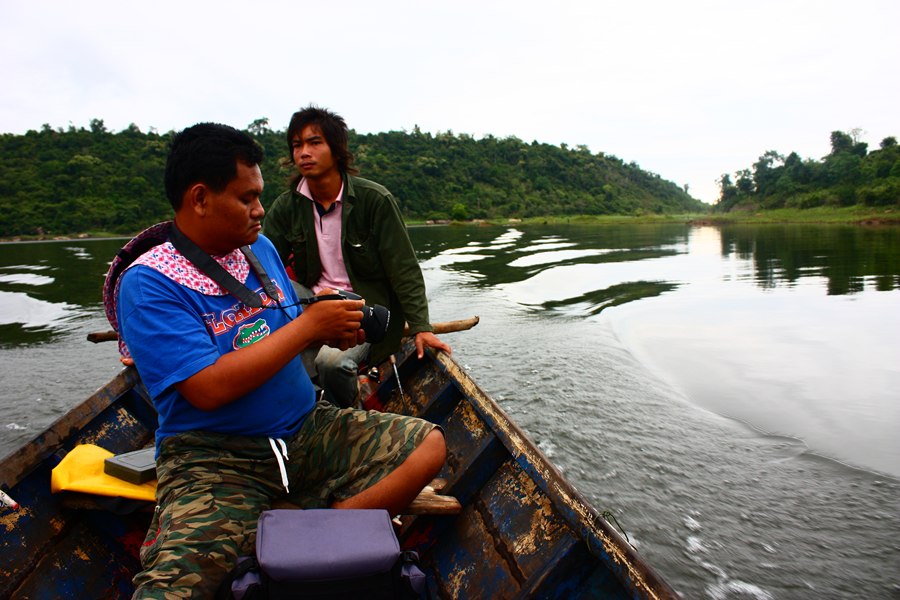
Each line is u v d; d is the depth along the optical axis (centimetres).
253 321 215
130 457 246
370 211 380
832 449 554
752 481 503
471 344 945
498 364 835
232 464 208
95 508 237
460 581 241
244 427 211
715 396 696
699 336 960
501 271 1947
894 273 1516
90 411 305
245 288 213
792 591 372
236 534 192
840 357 820
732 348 885
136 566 255
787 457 545
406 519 283
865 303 1145
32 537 231
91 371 894
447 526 272
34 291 1761
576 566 201
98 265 2559
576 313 1183
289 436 223
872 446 558
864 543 416
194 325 197
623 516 454
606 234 4562
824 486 491
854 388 705
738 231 4528
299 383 231
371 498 218
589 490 491
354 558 169
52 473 241
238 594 166
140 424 351
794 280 1477
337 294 217
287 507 219
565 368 810
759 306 1167
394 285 390
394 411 402
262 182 207
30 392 806
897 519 442
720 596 369
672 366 811
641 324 1059
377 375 436
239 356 194
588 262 2162
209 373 191
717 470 521
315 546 172
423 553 271
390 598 174
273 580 166
